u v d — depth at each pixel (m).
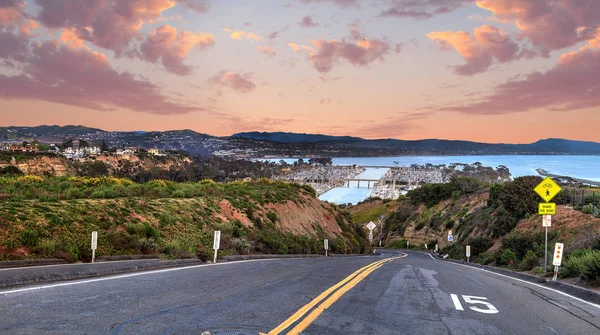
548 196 17.28
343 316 7.55
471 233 48.03
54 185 28.34
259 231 27.73
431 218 81.88
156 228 19.67
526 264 20.73
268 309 7.80
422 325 7.25
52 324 6.17
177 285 10.12
